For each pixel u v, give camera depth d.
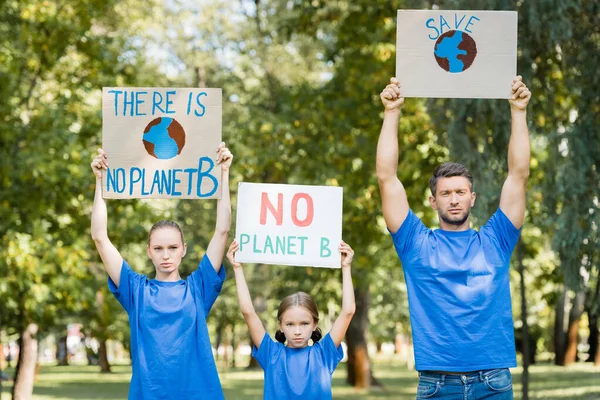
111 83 25.22
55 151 22.89
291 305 7.88
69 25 22.86
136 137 8.15
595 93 15.70
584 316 59.03
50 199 23.58
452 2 14.84
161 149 8.15
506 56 7.84
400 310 51.59
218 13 37.53
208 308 7.74
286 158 26.05
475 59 7.84
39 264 22.03
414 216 7.29
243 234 8.17
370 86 23.78
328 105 24.59
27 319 24.70
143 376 7.33
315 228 8.16
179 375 7.35
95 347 90.75
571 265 16.05
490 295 6.94
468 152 15.98
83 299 24.03
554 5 14.52
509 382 6.87
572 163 15.61
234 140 25.91
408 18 7.88
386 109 7.59
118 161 8.16
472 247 7.07
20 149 22.94
